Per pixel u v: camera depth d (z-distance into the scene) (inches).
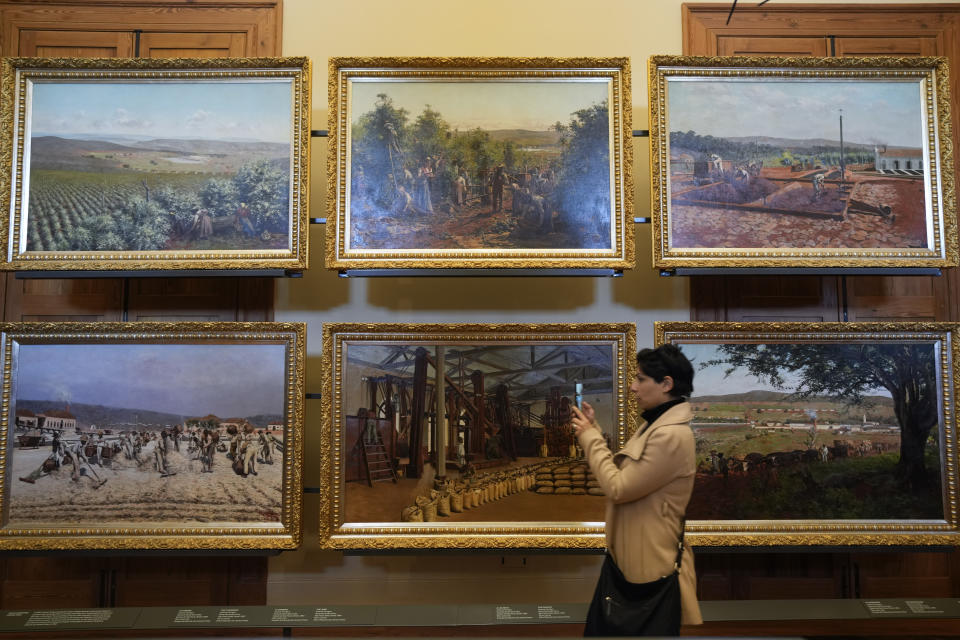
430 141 204.1
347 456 197.3
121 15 221.1
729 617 192.7
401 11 223.9
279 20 221.1
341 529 195.9
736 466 199.8
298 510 195.9
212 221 201.9
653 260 199.2
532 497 198.2
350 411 198.4
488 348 201.0
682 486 132.0
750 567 213.5
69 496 197.3
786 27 224.2
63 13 220.7
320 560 212.5
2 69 201.6
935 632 203.8
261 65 202.5
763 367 201.2
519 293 216.4
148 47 220.8
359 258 199.9
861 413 200.2
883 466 199.2
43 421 198.5
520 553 198.1
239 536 195.9
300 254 198.1
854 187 203.6
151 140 203.6
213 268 199.3
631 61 223.0
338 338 198.5
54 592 211.0
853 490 199.0
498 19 224.2
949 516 196.9
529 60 203.0
